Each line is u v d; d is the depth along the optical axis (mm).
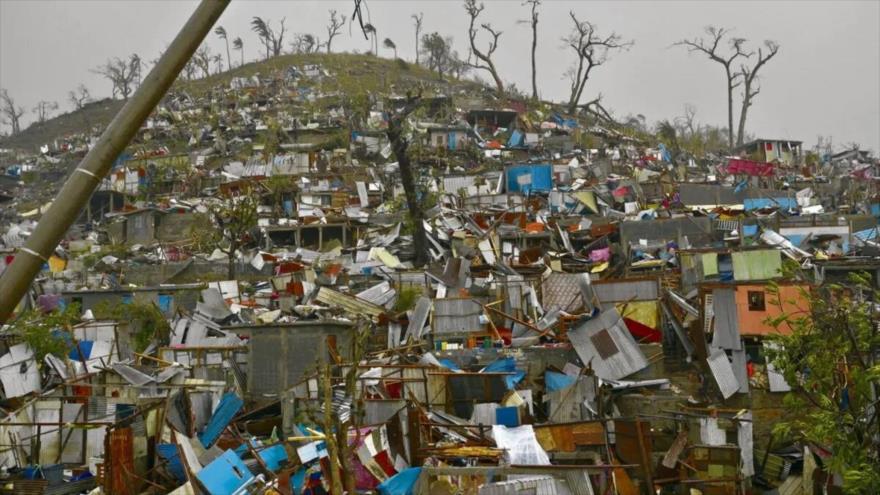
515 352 31094
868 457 13547
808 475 23688
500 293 37062
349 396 23344
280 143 80438
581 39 98812
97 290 41312
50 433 23516
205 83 112125
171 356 32219
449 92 100312
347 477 16094
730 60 102312
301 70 110750
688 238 48750
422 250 48688
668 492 24406
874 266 37406
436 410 27359
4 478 21250
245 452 22812
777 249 37656
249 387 30078
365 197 63281
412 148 72625
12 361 29078
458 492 18703
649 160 77938
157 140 88500
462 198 61938
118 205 68938
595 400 27469
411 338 35094
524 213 55875
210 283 42594
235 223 47312
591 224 54562
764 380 27891
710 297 29766
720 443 25484
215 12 5750
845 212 56281
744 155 89312
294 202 63062
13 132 123125
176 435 21500
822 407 14453
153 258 52219
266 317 38094
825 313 15125
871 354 15398
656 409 27703
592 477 19125
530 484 18453
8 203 75500
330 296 39125
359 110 82625
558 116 92312
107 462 20219
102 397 24344
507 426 26328
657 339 32031
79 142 98250
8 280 5188
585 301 33938
